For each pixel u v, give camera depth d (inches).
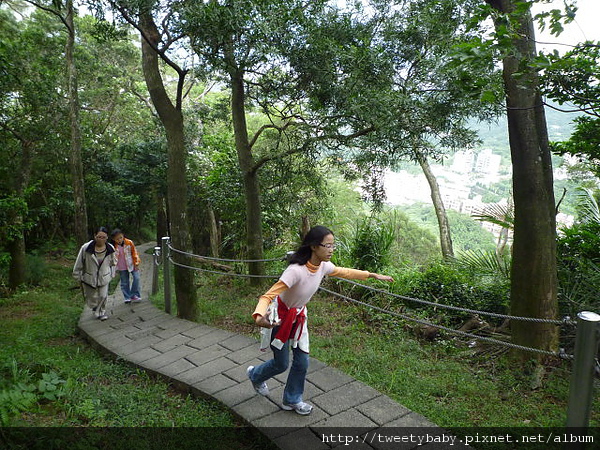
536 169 179.8
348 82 244.1
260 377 141.0
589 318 108.3
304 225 399.5
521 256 183.0
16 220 390.9
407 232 721.6
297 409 138.4
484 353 199.5
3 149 438.9
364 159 272.7
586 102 167.6
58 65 453.4
